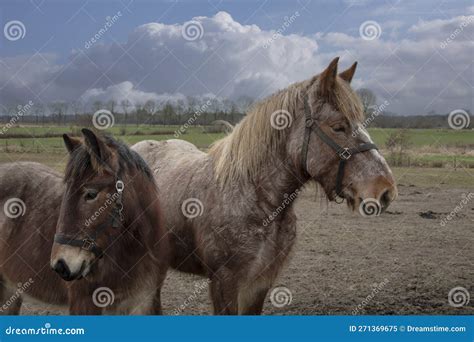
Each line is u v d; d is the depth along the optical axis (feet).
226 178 14.96
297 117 14.33
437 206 36.96
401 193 41.29
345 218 34.83
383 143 37.68
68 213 12.89
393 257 25.53
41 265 15.25
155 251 15.02
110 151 13.38
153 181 15.21
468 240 28.84
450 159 38.78
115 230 13.60
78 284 14.03
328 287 21.33
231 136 15.51
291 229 15.37
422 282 21.83
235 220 14.57
